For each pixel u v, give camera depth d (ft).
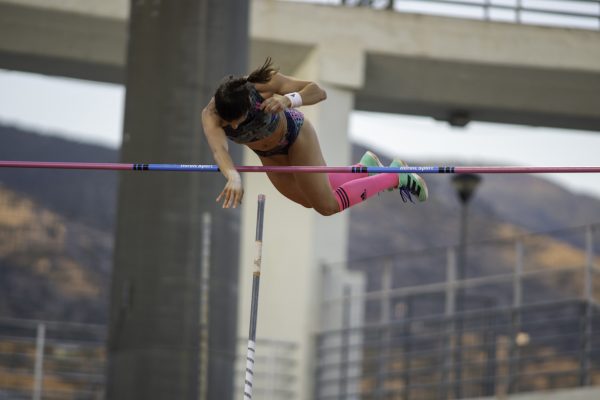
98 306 227.40
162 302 87.15
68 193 249.14
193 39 89.71
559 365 193.88
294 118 56.49
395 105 138.51
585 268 115.85
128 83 91.04
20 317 219.00
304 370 125.08
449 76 131.03
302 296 126.93
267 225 130.93
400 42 127.24
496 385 122.42
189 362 86.69
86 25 121.90
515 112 137.69
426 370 114.62
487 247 269.44
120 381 87.15
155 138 88.84
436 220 275.80
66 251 234.58
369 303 232.12
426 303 206.08
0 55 128.06
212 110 55.31
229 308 88.63
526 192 320.91
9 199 240.94
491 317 129.70
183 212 87.97
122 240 89.15
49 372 132.36
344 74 126.31
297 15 126.41
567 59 128.57
